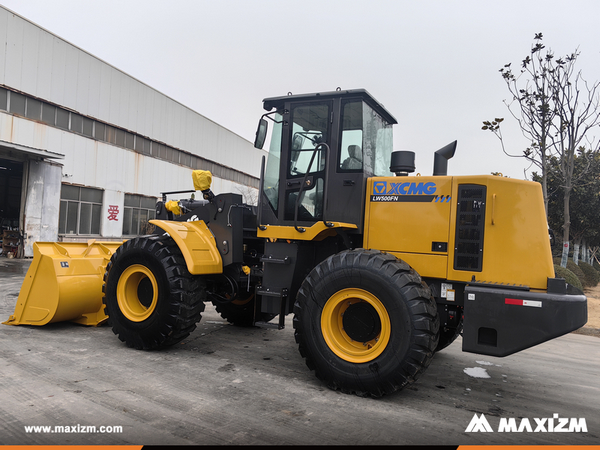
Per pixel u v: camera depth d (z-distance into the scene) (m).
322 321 3.42
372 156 3.97
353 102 3.83
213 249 4.39
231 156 26.86
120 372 3.51
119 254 4.32
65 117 15.04
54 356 3.84
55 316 4.66
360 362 3.23
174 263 4.05
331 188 3.85
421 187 3.52
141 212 19.31
